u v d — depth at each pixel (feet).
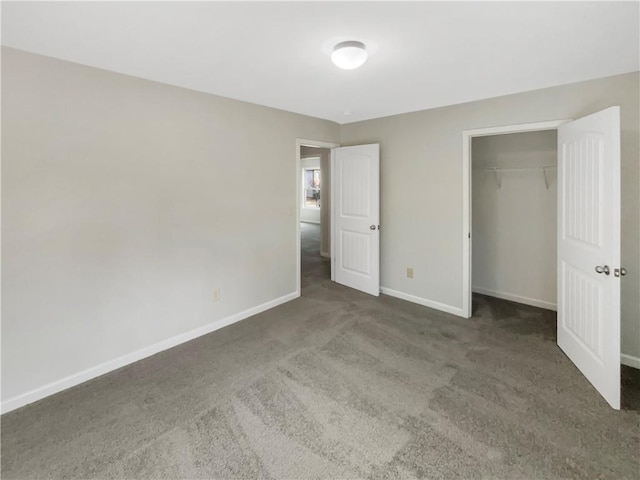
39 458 5.69
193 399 7.22
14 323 6.92
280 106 11.41
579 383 7.60
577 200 8.11
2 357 6.81
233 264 11.02
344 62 6.46
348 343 9.67
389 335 10.15
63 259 7.47
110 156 8.02
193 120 9.57
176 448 5.88
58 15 5.32
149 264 8.95
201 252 10.09
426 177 12.05
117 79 8.00
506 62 7.37
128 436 6.16
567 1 4.99
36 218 7.06
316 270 17.83
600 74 8.18
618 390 6.67
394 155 12.92
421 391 7.39
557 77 8.37
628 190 8.17
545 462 5.48
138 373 8.23
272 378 7.97
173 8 5.12
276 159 12.06
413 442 5.95
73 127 7.41
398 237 13.14
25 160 6.84
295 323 11.08
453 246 11.57
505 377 7.88
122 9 5.14
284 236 12.67
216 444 5.96
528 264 12.51
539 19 5.51
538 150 11.91
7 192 6.68
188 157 9.53
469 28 5.81
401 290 13.28
